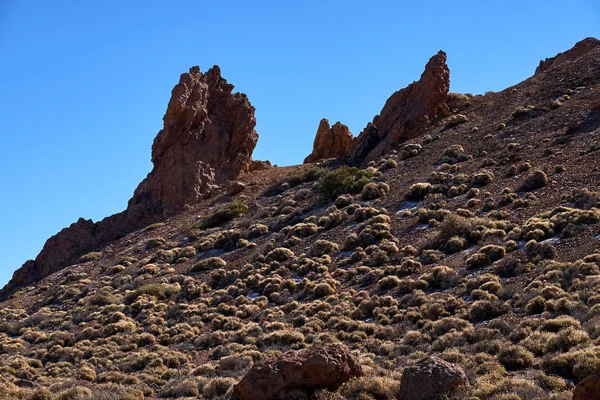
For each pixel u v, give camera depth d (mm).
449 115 68062
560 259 29875
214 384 22328
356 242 43562
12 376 30766
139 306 43281
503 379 16922
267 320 35531
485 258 33062
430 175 51562
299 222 52781
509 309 26000
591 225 32469
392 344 26000
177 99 70938
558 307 23594
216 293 43031
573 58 76188
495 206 41750
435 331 25688
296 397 17562
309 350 18906
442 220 42844
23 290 58406
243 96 78000
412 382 16750
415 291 32094
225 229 57531
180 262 52344
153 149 73062
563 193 39438
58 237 66688
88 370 30781
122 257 57688
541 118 56781
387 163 59281
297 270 42344
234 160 73688
